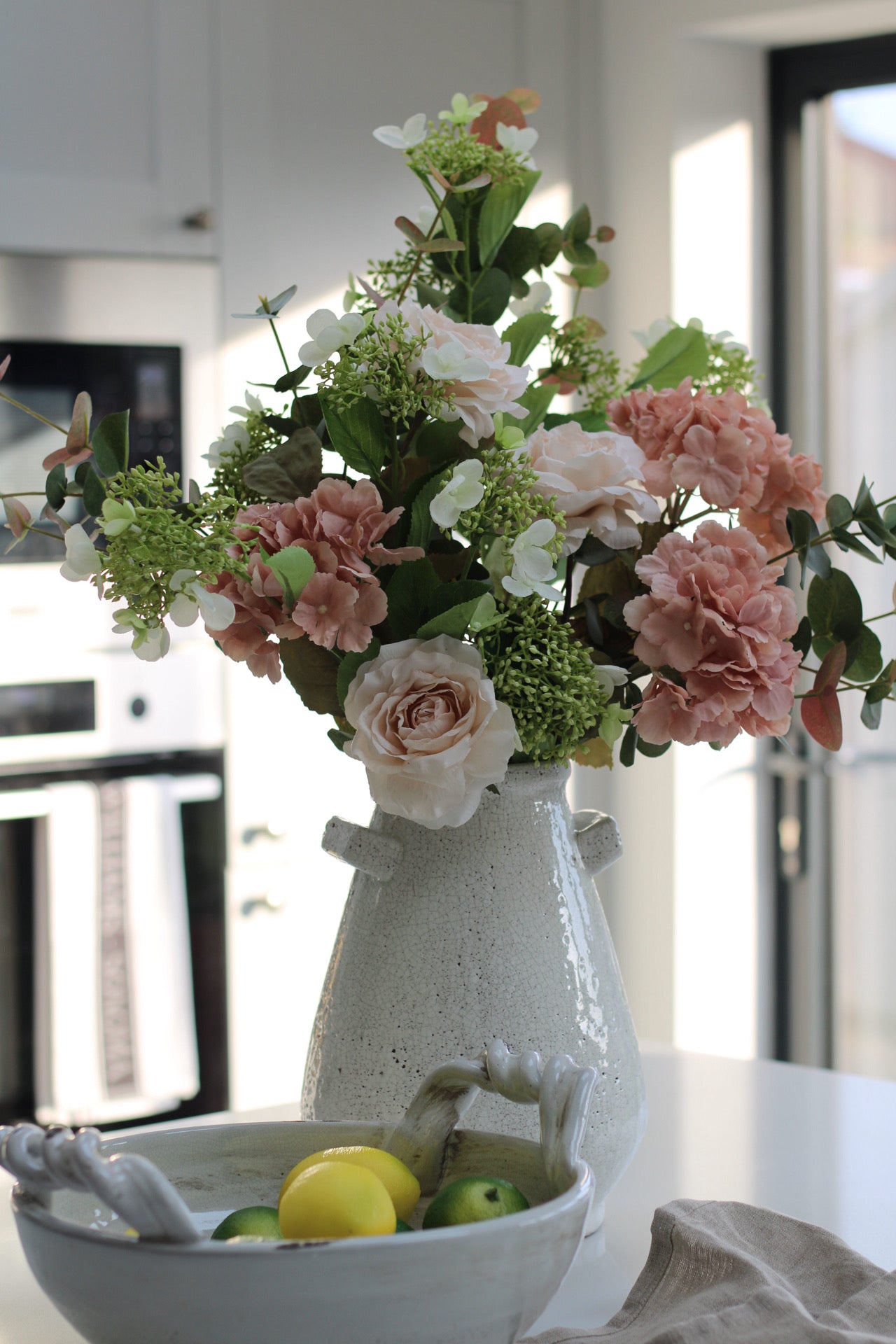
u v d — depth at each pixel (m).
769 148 2.47
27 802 2.00
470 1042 0.77
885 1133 1.01
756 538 0.82
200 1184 0.70
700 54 2.38
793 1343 0.63
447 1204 0.61
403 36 2.29
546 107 2.43
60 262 2.03
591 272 0.95
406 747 0.70
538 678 0.75
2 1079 2.02
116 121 2.06
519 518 0.74
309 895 2.29
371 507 0.72
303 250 2.23
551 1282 0.57
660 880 2.49
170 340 2.12
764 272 2.50
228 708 2.20
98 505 0.77
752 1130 1.02
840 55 2.39
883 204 2.42
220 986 2.21
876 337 2.46
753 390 0.96
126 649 2.10
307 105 2.21
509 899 0.79
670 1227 0.76
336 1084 0.79
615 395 0.95
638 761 2.51
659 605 0.75
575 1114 0.64
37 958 2.03
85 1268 0.54
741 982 2.55
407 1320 0.54
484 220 0.88
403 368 0.75
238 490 0.83
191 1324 0.53
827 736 0.81
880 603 2.46
